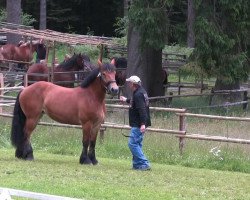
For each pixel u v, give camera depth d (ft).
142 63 86.53
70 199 23.27
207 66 78.38
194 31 76.43
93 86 42.55
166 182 37.29
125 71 88.89
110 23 179.22
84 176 37.81
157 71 88.69
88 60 78.28
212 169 45.88
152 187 35.35
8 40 123.54
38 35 83.97
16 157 44.39
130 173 39.78
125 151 50.03
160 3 77.46
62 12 174.70
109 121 57.62
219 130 53.62
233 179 39.75
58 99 43.04
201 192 34.53
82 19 178.70
